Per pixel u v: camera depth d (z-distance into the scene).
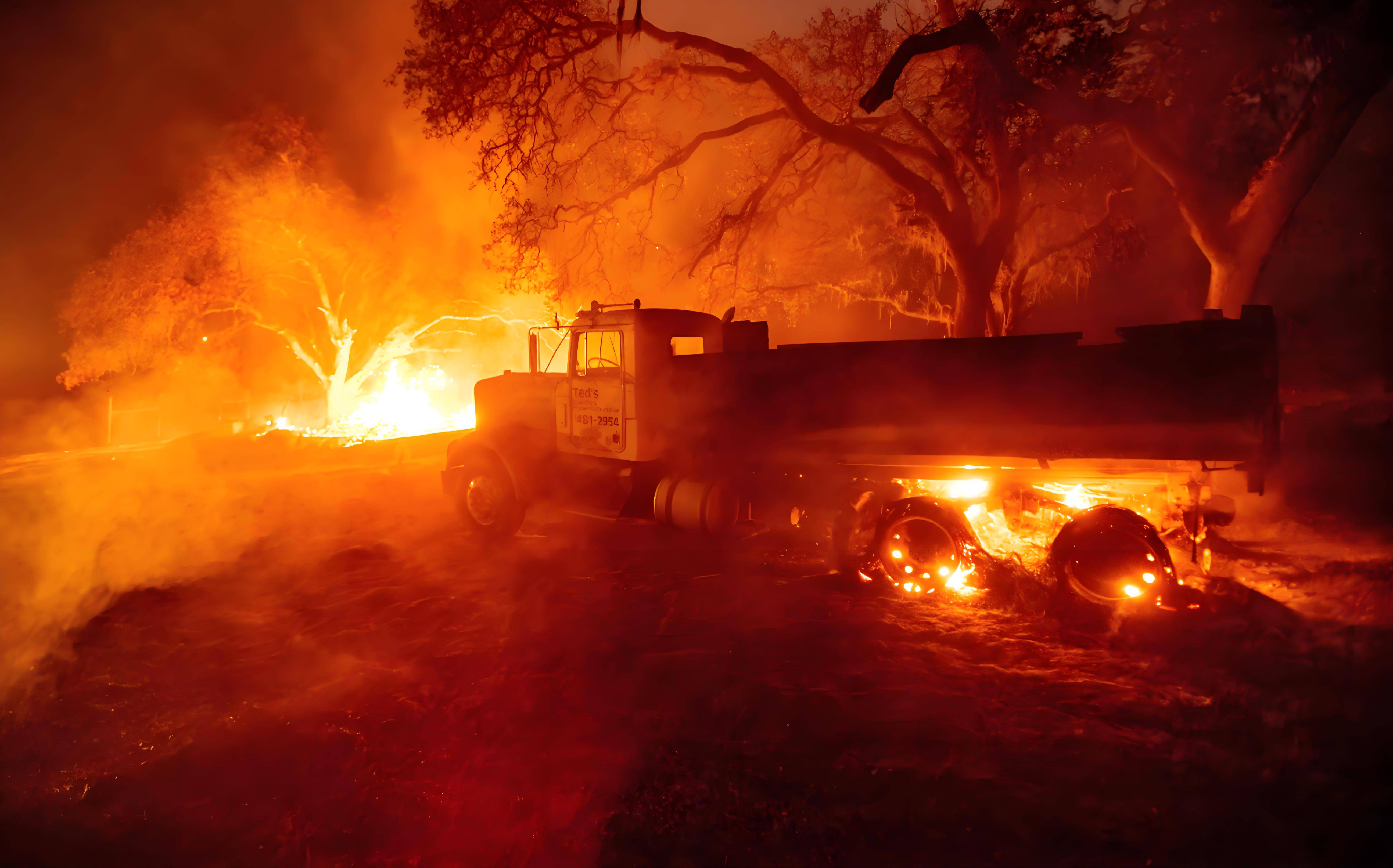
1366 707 4.11
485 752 4.38
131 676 5.81
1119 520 5.88
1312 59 12.65
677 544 9.08
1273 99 14.15
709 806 3.70
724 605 6.75
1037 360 6.47
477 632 6.39
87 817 3.96
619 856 3.38
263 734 4.75
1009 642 5.54
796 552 8.51
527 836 3.59
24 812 4.01
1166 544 6.17
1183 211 13.06
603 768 4.12
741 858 3.32
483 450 9.59
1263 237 12.31
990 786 3.68
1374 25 10.40
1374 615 5.50
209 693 5.40
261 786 4.18
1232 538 7.97
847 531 7.09
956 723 4.33
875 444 7.25
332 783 4.17
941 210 15.19
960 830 3.38
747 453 7.99
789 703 4.65
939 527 6.62
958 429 6.81
